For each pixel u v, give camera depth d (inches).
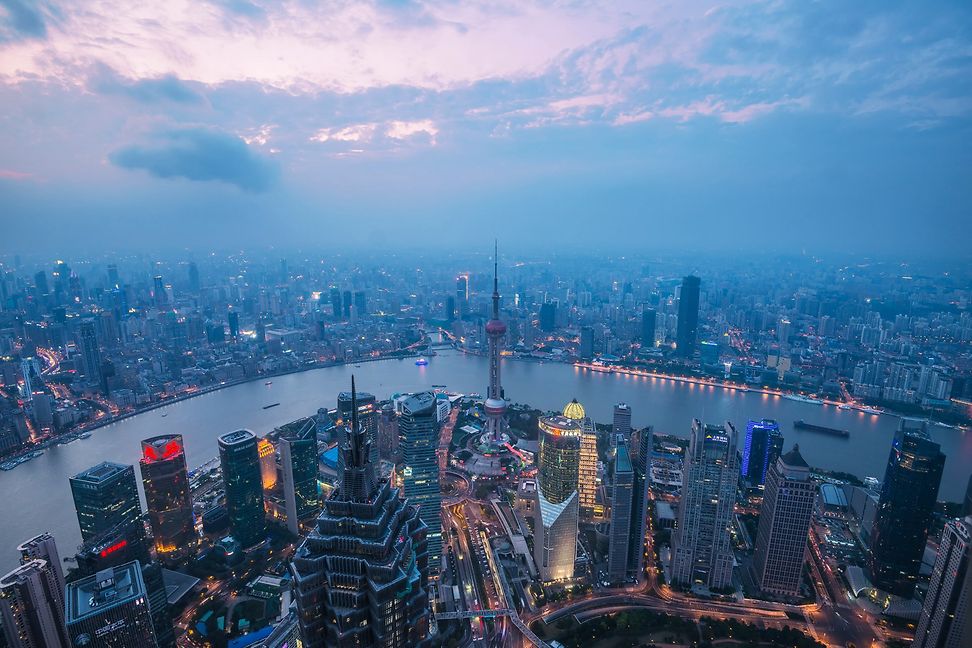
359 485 7391.7
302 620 7293.3
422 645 7790.4
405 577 7239.2
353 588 7190.0
